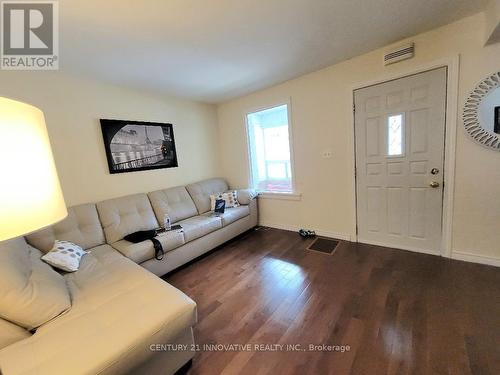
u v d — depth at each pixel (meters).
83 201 2.52
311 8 1.60
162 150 3.24
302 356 1.34
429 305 1.65
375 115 2.47
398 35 2.08
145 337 1.08
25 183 0.61
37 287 1.20
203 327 1.63
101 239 2.39
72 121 2.44
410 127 2.28
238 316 1.72
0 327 1.05
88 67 2.25
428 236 2.34
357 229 2.83
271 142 3.96
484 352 1.26
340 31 1.94
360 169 2.68
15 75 2.11
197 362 1.36
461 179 2.08
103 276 1.65
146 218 2.75
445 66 2.03
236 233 3.29
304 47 2.18
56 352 0.98
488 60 1.84
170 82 2.80
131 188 2.93
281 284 2.09
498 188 1.94
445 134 2.11
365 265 2.28
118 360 0.98
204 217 3.08
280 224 3.60
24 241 1.75
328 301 1.80
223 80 2.87
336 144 2.81
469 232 2.12
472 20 1.85
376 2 1.58
